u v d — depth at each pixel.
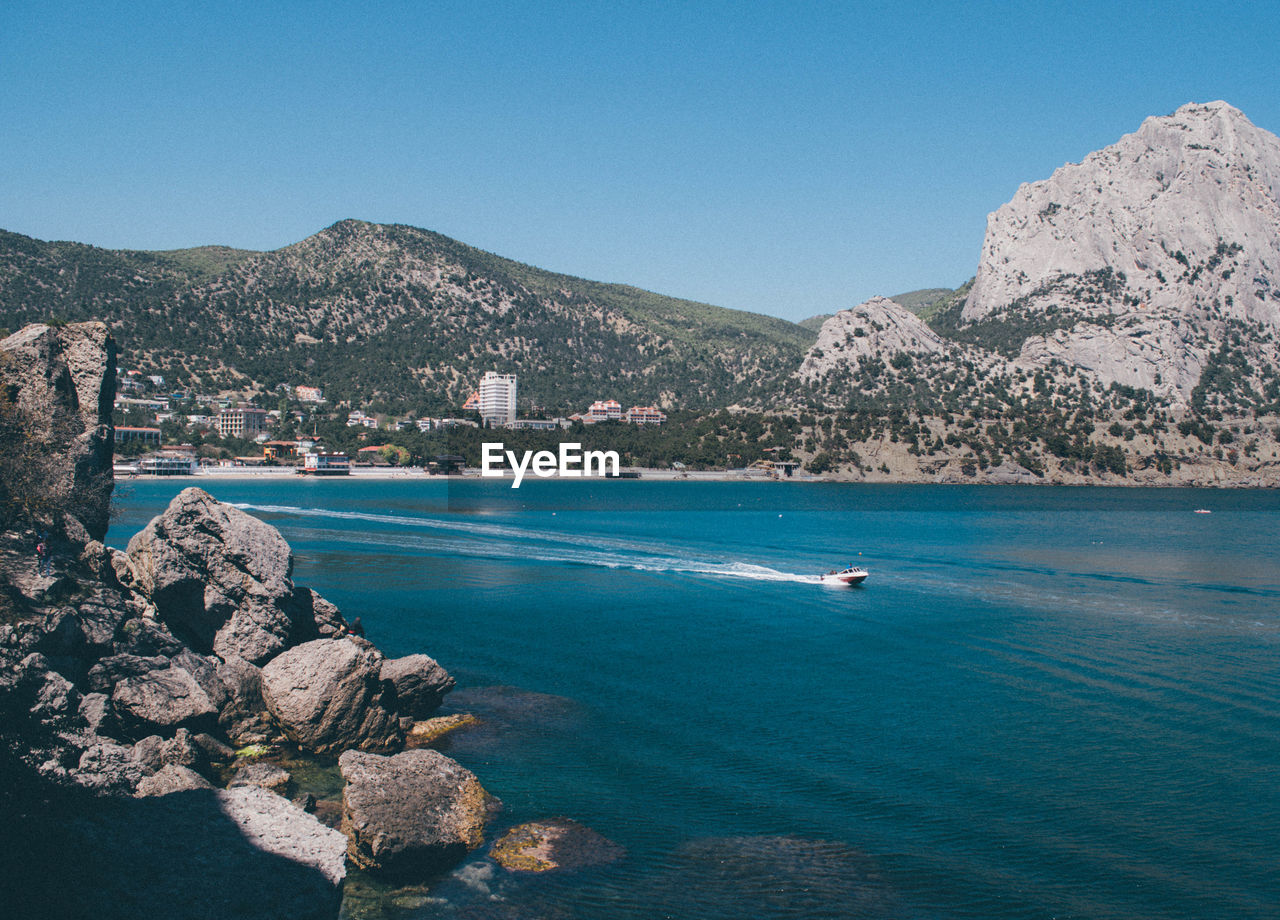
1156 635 59.56
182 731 33.25
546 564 93.44
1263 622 63.88
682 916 24.42
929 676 48.91
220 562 39.94
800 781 33.81
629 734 39.00
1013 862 27.59
